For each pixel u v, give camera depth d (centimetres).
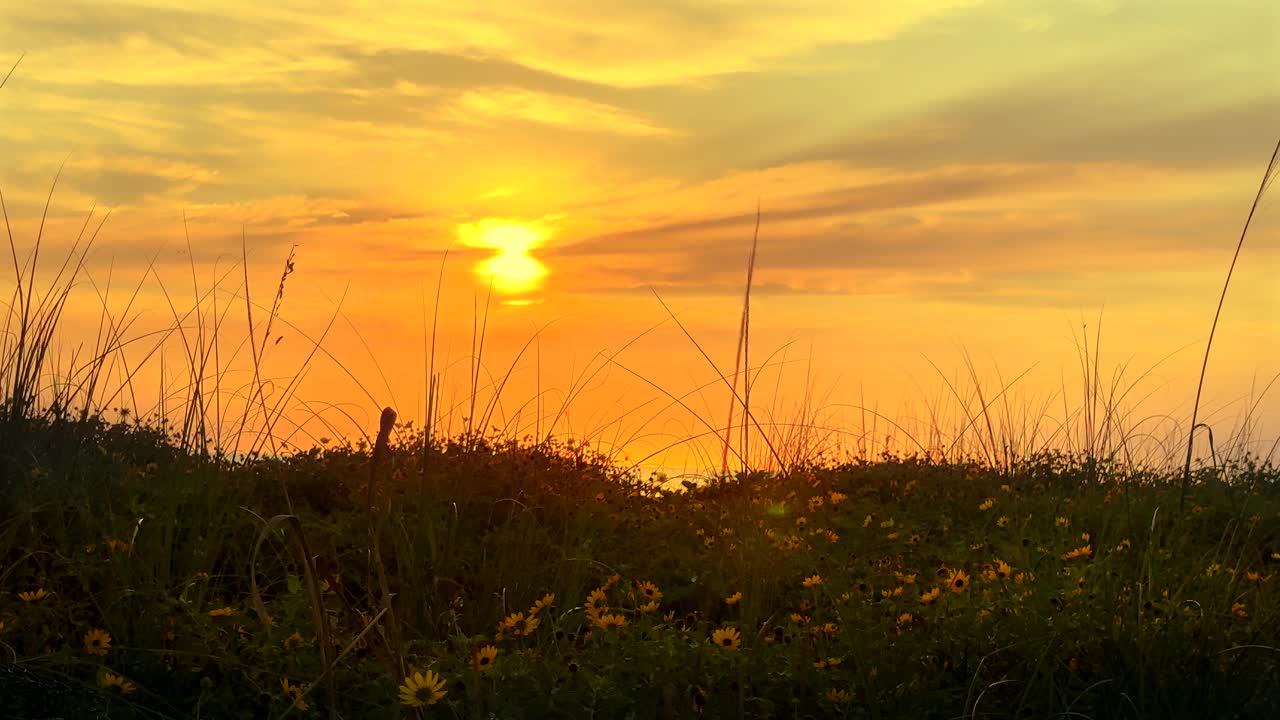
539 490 651
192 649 360
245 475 590
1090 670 363
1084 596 393
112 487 541
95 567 413
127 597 391
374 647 315
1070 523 618
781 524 583
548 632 435
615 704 330
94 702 316
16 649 365
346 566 499
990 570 443
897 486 857
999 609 391
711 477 676
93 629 382
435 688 271
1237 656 364
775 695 349
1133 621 378
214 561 462
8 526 462
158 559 429
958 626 380
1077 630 373
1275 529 609
